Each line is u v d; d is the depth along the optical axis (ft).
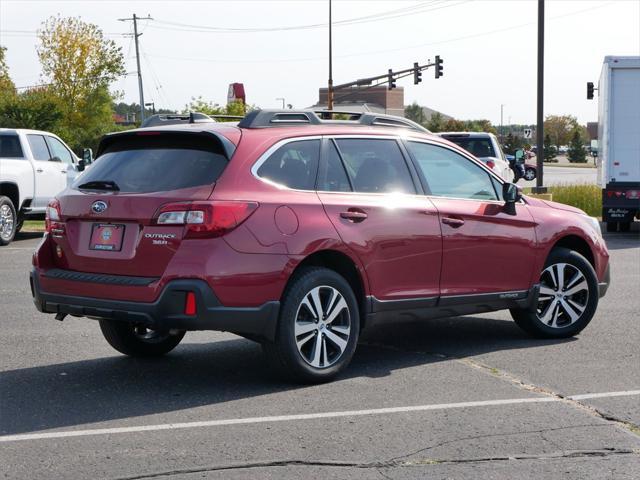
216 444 17.34
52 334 28.19
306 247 21.49
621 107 65.57
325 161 22.79
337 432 18.12
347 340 22.47
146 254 20.65
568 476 15.74
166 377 22.72
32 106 184.34
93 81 223.10
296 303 21.39
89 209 21.58
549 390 21.49
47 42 222.28
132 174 21.72
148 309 20.38
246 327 20.74
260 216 20.97
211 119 24.39
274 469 15.99
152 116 24.72
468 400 20.54
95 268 21.53
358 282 23.08
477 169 26.23
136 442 17.43
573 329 27.81
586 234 28.02
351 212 22.61
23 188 58.23
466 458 16.61
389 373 23.18
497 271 25.88
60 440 17.53
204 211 20.30
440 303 24.56
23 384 21.93
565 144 467.52
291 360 21.43
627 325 29.96
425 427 18.48
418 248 23.90
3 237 56.39
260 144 21.71
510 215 26.25
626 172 65.92
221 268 20.29
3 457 16.53
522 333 28.68
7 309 32.73
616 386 21.89
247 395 20.95
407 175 24.36
